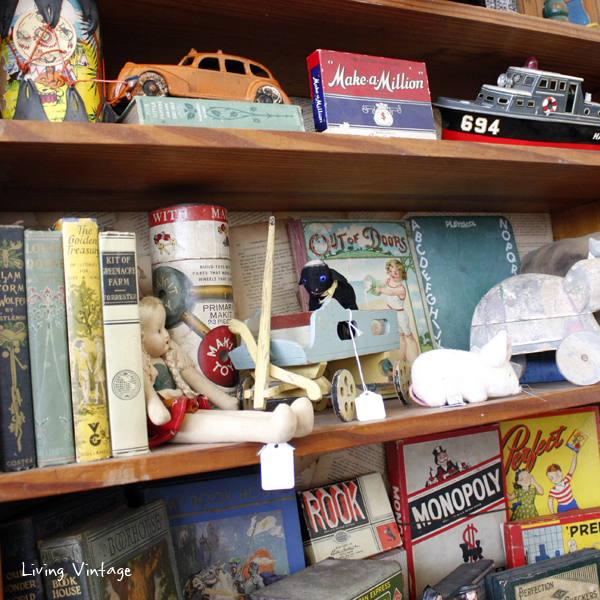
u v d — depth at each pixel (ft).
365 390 2.45
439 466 3.26
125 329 2.00
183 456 1.97
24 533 1.99
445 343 3.62
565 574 2.85
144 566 2.23
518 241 4.21
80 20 2.21
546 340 3.00
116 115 2.53
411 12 2.85
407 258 3.66
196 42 2.95
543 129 3.17
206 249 2.61
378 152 2.52
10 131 1.90
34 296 1.91
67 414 1.91
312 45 3.11
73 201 2.77
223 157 2.34
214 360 2.57
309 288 2.81
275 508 2.77
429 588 2.67
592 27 3.55
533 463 3.49
